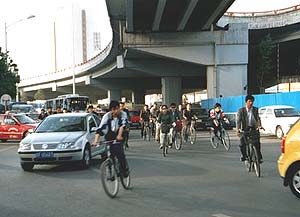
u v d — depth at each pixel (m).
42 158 12.70
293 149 8.48
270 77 62.50
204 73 52.22
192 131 21.73
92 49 80.31
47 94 108.38
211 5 35.16
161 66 52.31
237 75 42.66
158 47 42.38
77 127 14.10
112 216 7.19
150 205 7.95
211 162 14.16
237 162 14.09
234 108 37.12
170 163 14.08
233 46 42.59
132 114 42.47
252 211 7.36
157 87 77.81
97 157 16.70
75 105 47.88
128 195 8.89
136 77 71.00
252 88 61.12
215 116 18.92
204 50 42.66
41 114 25.27
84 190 9.62
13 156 17.77
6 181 11.14
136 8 35.28
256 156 11.22
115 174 8.87
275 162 13.82
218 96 42.59
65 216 7.25
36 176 11.99
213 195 8.76
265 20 52.56
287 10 50.97
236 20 53.22
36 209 7.83
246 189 9.35
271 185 9.80
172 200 8.34
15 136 25.42
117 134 9.10
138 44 42.25
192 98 132.25
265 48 53.72
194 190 9.32
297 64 61.19
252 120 11.50
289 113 24.97
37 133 13.81
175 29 42.12
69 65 80.81
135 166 13.41
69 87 92.12
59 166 14.19
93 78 73.69
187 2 32.28
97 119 15.89
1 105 46.22
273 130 24.75
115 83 74.25
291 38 51.62
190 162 14.25
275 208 7.55
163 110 16.81
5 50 46.06
